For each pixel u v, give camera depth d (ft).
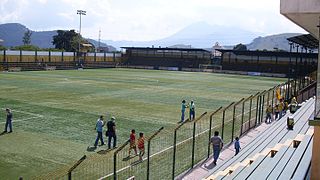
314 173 28.19
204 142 74.79
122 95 150.20
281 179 32.91
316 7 19.21
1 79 202.49
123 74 276.62
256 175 35.47
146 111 113.09
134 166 57.82
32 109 108.27
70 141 72.74
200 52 370.53
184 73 319.68
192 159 58.65
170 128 88.43
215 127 89.66
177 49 371.35
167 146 70.03
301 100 138.10
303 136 53.88
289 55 316.19
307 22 21.66
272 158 42.70
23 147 67.46
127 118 100.42
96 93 153.28
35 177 51.83
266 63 329.93
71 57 337.31
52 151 65.46
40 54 309.01
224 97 157.58
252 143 65.10
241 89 195.21
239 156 56.59
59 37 494.18
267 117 99.19
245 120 100.32
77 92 154.30
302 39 163.73
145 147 68.13
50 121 91.56
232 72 337.11
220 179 42.19
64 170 54.13
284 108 108.99
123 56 393.91
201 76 287.48
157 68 373.61
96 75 255.50
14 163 58.23
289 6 19.71
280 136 63.05
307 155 40.93
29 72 264.93
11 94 140.15
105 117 100.37
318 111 22.70
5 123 86.94
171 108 120.98
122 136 79.25
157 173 55.26
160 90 175.32
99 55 365.40
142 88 180.96
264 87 209.77
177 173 55.88
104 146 69.82
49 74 250.16
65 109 110.32
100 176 52.39
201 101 142.41
